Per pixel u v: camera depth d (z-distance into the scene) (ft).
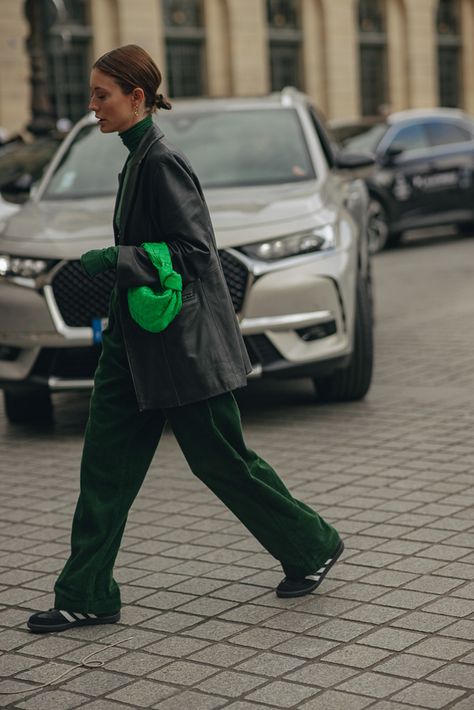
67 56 123.24
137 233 19.29
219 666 18.40
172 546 24.26
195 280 19.31
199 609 20.77
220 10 137.90
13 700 17.69
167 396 19.19
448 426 32.89
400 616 19.85
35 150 59.41
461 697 16.84
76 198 38.01
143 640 19.60
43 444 34.35
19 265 33.78
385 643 18.81
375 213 81.10
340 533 24.38
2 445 34.58
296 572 20.89
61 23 119.34
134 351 19.29
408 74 160.86
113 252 18.85
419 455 30.04
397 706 16.67
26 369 33.96
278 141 39.50
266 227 33.60
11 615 21.11
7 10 115.44
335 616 20.02
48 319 33.42
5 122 115.96
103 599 20.24
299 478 28.60
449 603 20.31
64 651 19.35
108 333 19.80
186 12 135.44
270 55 145.07
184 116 40.96
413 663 18.02
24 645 19.71
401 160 82.12
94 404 19.80
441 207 83.71
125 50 19.12
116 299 19.48
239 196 36.19
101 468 19.94
